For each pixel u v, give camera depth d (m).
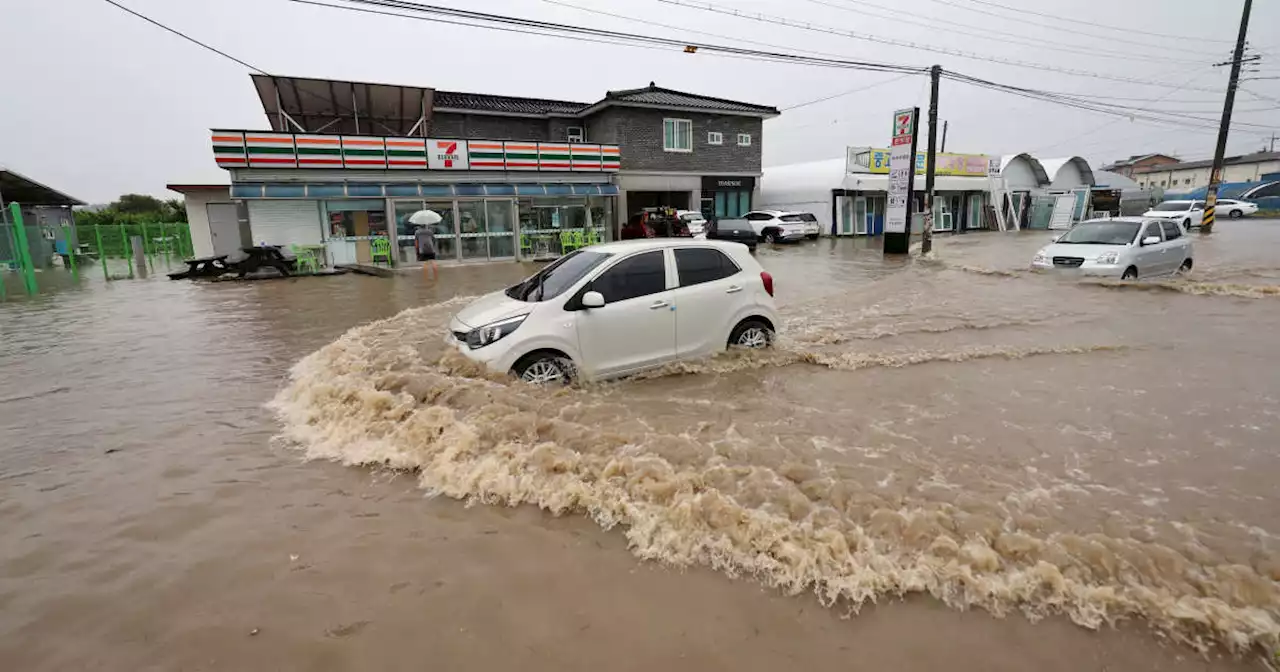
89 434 4.97
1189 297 10.28
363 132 24.77
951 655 2.42
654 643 2.53
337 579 2.99
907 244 21.89
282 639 2.58
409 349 7.18
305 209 19.62
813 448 4.16
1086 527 3.15
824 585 2.84
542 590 2.88
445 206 21.25
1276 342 7.14
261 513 3.64
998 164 37.25
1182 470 3.83
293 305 11.82
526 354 5.51
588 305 5.64
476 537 3.33
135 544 3.33
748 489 3.55
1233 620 2.52
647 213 22.64
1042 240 28.55
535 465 3.98
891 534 3.10
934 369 6.30
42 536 3.43
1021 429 4.55
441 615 2.72
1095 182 44.03
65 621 2.72
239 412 5.48
